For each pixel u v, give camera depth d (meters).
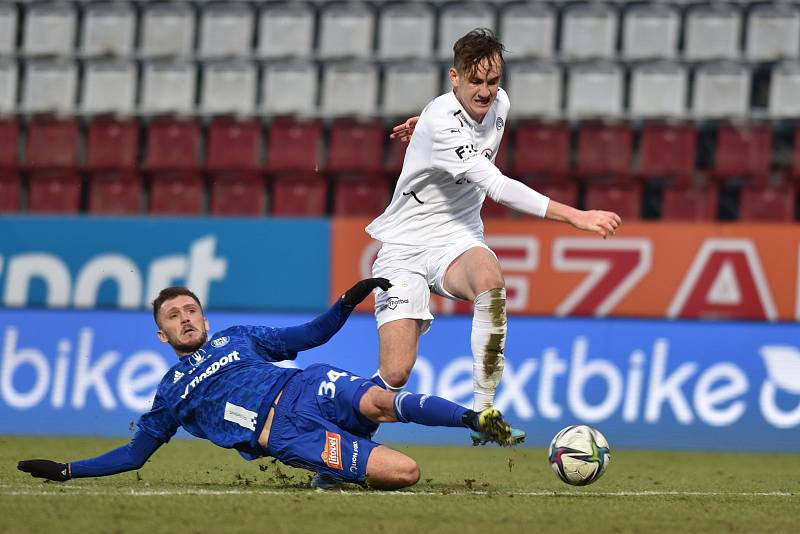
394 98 45.72
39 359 34.22
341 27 47.78
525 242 34.12
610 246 33.78
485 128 18.50
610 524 13.05
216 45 48.03
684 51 46.44
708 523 13.41
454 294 18.09
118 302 35.09
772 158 42.88
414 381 32.94
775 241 33.19
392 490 16.39
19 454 26.28
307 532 11.84
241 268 34.78
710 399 32.28
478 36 17.81
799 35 45.34
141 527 12.12
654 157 42.34
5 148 44.78
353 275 34.34
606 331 33.00
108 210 42.69
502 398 32.88
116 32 48.19
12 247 35.56
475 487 18.41
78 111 45.75
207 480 19.00
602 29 46.41
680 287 33.50
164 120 44.25
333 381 16.33
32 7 48.47
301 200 42.16
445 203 18.61
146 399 33.41
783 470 25.50
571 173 41.69
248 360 16.81
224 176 42.25
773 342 32.34
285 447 16.25
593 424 32.50
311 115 44.91
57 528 12.02
